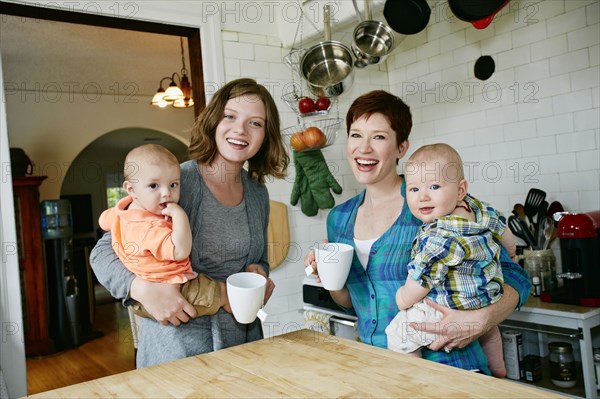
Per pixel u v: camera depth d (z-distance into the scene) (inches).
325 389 31.0
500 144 100.3
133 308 45.3
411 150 120.9
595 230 76.1
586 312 73.9
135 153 45.0
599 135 84.4
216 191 50.1
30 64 172.6
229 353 39.7
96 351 178.7
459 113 108.5
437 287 48.3
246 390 31.6
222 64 101.8
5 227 79.7
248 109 47.5
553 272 87.1
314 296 89.8
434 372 32.9
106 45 155.8
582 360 73.9
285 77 110.2
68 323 184.7
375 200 54.7
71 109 226.1
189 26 100.0
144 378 35.1
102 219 46.7
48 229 184.2
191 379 34.3
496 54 100.2
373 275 52.1
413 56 119.0
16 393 79.3
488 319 47.2
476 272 47.8
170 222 45.3
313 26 101.6
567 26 88.1
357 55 91.4
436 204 49.1
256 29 106.9
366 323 53.1
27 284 176.4
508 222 92.1
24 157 183.0
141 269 43.1
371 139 51.1
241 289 41.8
